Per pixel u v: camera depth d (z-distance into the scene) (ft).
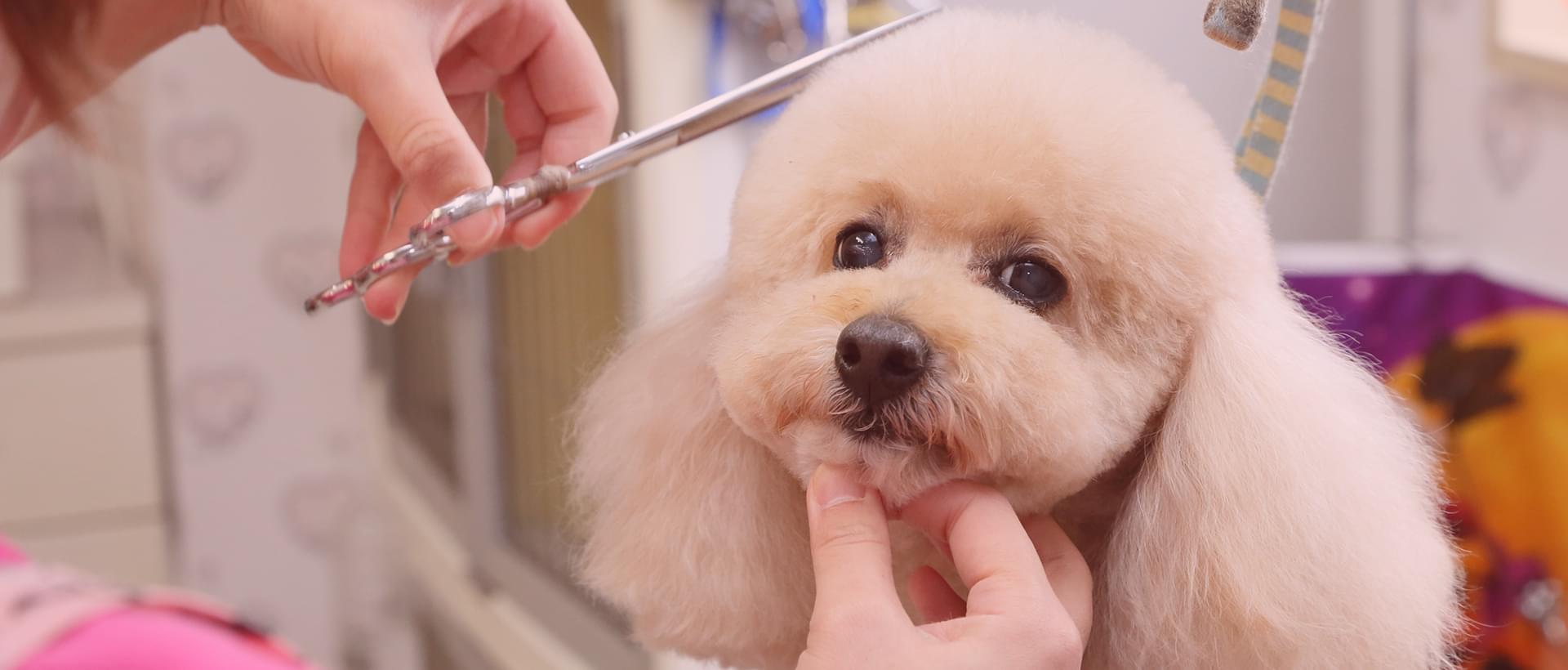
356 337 7.86
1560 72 4.26
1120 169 2.00
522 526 5.55
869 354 1.82
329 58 2.13
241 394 7.60
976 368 1.82
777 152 2.23
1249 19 1.91
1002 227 2.02
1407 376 4.11
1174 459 2.10
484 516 5.60
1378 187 5.10
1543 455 3.77
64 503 6.93
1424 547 2.15
